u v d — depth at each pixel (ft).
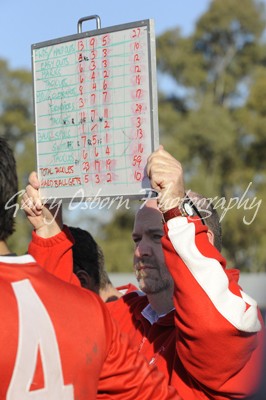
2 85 115.85
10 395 6.82
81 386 7.23
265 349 8.05
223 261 8.78
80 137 9.60
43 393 6.96
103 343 7.49
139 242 10.59
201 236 8.72
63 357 7.11
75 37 9.62
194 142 106.52
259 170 108.17
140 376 7.77
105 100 9.36
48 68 9.92
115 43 9.25
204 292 8.43
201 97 118.62
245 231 98.48
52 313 7.21
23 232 82.02
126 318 11.03
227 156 107.34
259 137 107.76
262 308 8.68
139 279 10.55
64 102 9.76
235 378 8.52
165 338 10.23
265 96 109.91
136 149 9.11
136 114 9.09
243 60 120.06
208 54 120.78
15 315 6.97
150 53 8.95
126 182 9.20
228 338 8.36
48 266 10.23
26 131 113.39
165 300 10.37
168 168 8.73
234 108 117.19
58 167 9.84
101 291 14.05
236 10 118.83
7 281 7.22
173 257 8.66
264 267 97.66
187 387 9.21
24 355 6.89
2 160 7.55
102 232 98.94
